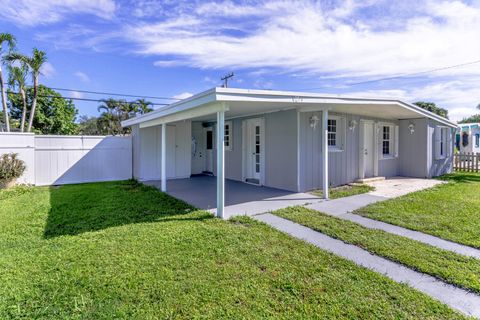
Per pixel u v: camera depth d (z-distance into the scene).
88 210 5.93
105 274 3.11
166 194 7.73
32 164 9.83
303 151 7.90
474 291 2.77
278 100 5.59
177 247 3.84
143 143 10.88
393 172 11.38
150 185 9.47
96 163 10.95
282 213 5.60
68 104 21.88
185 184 9.75
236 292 2.77
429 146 10.89
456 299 2.65
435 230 4.47
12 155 9.05
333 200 6.76
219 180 5.35
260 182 9.11
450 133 12.55
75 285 2.90
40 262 3.41
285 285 2.89
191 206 6.22
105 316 2.42
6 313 2.46
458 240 4.06
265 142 8.91
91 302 2.62
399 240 4.08
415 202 6.34
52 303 2.61
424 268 3.22
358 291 2.78
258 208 6.03
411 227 4.64
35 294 2.74
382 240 4.08
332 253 3.68
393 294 2.71
